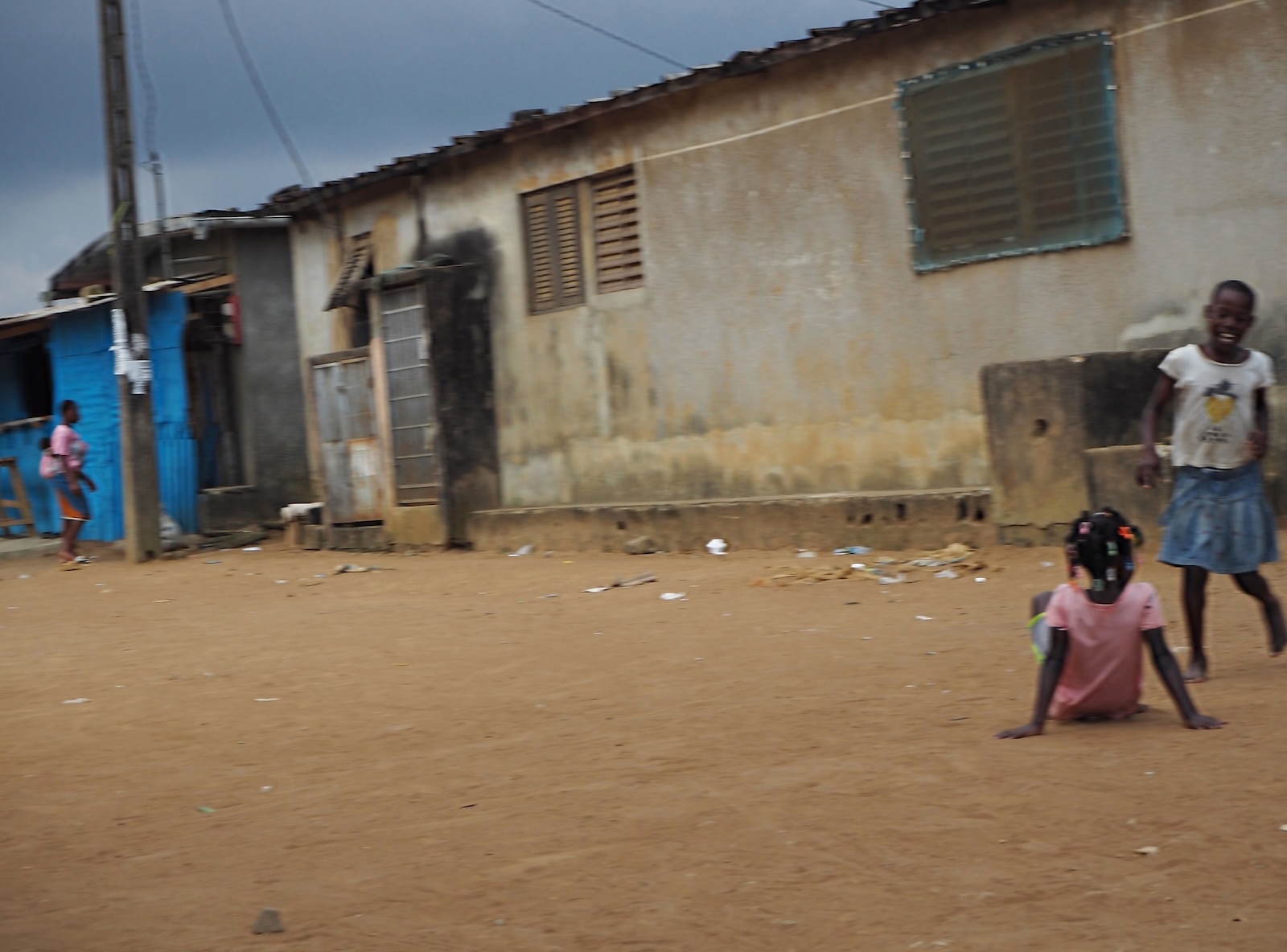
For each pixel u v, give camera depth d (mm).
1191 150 11633
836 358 14180
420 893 4113
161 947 3783
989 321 12992
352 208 19406
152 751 6523
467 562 15664
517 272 17250
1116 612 5336
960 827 4316
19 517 23750
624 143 15859
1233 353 6215
